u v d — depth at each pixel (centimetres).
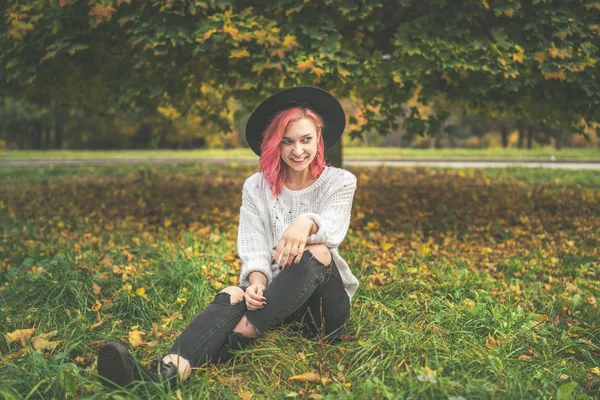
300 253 236
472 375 239
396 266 413
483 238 547
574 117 641
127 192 809
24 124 3391
